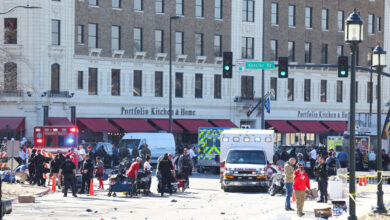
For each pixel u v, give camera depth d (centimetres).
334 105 14162
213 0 12388
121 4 11362
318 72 13862
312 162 8075
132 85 11506
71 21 10831
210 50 12369
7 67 10462
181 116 12050
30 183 6669
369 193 6031
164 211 4594
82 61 10956
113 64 11288
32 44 10475
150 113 11712
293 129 13300
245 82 12925
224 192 6194
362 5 14462
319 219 3972
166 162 5822
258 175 6128
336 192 5547
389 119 8238
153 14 11694
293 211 4619
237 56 12700
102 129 10912
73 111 10831
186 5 12038
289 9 13412
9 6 10525
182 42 12038
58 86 10750
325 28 13988
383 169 8344
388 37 14900
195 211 4612
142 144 9125
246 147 6519
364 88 14612
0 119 10450
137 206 4916
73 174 5625
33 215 4291
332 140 9300
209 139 8575
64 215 4312
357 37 3503
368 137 8650
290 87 13512
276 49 13238
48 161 7400
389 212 4441
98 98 11131
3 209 2850
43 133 8588
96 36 11125
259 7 12962
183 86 12088
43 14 10531
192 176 8144
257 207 4900
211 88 12425
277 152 8138
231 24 12625
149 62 11681
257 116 12638
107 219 4109
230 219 4131
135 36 11556
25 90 10412
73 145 8594
